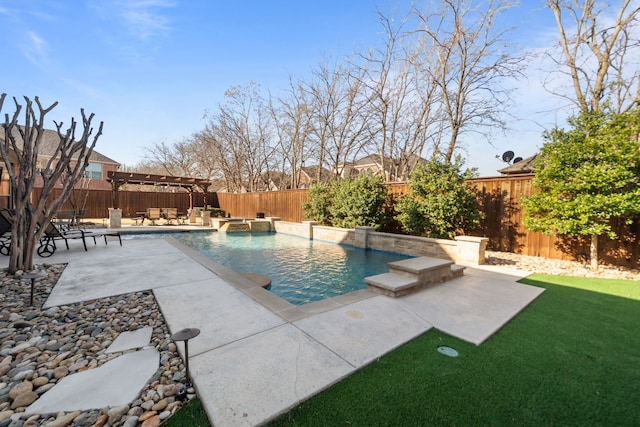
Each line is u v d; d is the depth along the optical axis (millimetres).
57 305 3477
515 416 1779
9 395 1917
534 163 6117
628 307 3688
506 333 2945
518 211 7078
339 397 1921
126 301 3668
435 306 3645
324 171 24359
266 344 2584
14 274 4641
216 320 3094
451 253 6766
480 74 11305
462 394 1975
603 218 5406
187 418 1731
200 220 18000
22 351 2471
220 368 2203
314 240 11359
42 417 1735
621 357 2479
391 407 1839
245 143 24469
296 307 3484
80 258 6113
